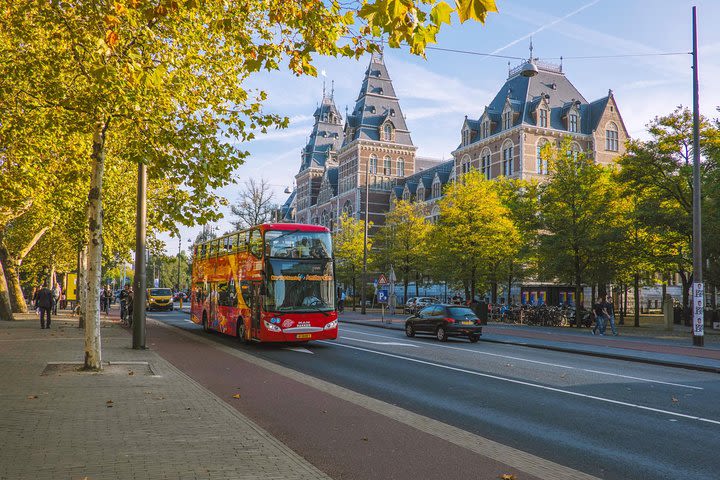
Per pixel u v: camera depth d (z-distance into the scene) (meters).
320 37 7.56
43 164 14.45
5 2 9.49
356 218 87.06
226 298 22.17
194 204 12.21
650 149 29.33
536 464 5.96
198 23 10.89
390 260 53.38
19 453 5.68
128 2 7.48
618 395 10.55
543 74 63.16
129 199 23.69
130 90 9.78
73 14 9.09
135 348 16.45
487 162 63.84
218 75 11.80
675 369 15.28
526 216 35.75
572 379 12.53
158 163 11.37
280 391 10.16
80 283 25.95
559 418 8.48
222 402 8.55
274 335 18.11
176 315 41.62
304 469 5.33
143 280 16.70
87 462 5.43
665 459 6.42
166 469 5.27
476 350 18.75
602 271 31.48
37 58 10.21
